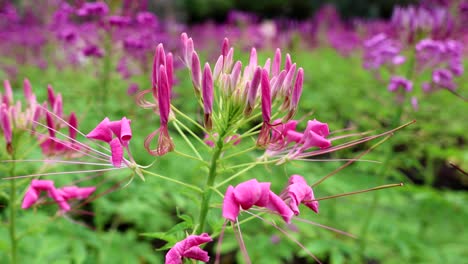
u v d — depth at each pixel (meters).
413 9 4.50
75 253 3.18
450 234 4.31
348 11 22.83
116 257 3.49
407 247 3.90
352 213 4.52
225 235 4.21
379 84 6.03
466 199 4.46
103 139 1.82
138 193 3.92
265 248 3.91
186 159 4.46
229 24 12.05
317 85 8.84
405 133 4.36
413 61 4.46
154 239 4.48
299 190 1.75
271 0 25.12
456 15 4.67
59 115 2.38
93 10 4.39
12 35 7.91
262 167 4.57
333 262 3.71
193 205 3.78
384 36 4.95
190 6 22.00
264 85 1.76
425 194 4.23
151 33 5.26
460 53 4.61
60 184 3.63
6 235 3.15
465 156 4.44
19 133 2.37
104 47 4.61
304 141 1.95
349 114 5.91
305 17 24.52
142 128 4.73
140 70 5.46
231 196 1.60
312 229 4.09
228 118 1.93
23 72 7.02
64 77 6.57
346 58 11.91
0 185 2.45
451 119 5.75
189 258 1.79
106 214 4.14
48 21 7.92
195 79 1.98
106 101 4.45
